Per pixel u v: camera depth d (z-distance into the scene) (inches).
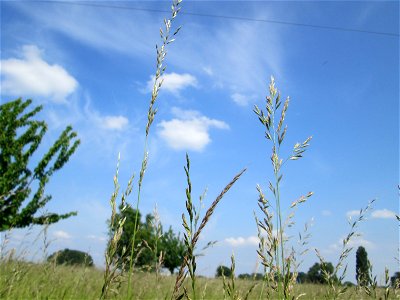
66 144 885.8
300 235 97.9
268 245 78.8
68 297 181.0
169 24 84.0
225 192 54.6
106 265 67.0
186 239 54.2
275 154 84.1
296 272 80.3
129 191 70.0
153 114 77.3
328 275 100.1
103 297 67.0
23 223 741.9
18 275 163.2
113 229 69.0
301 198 82.8
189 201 54.0
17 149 803.4
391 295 84.0
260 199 80.8
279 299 77.1
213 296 163.0
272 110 86.4
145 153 73.8
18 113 861.8
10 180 744.3
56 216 773.9
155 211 96.0
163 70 80.4
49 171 842.2
